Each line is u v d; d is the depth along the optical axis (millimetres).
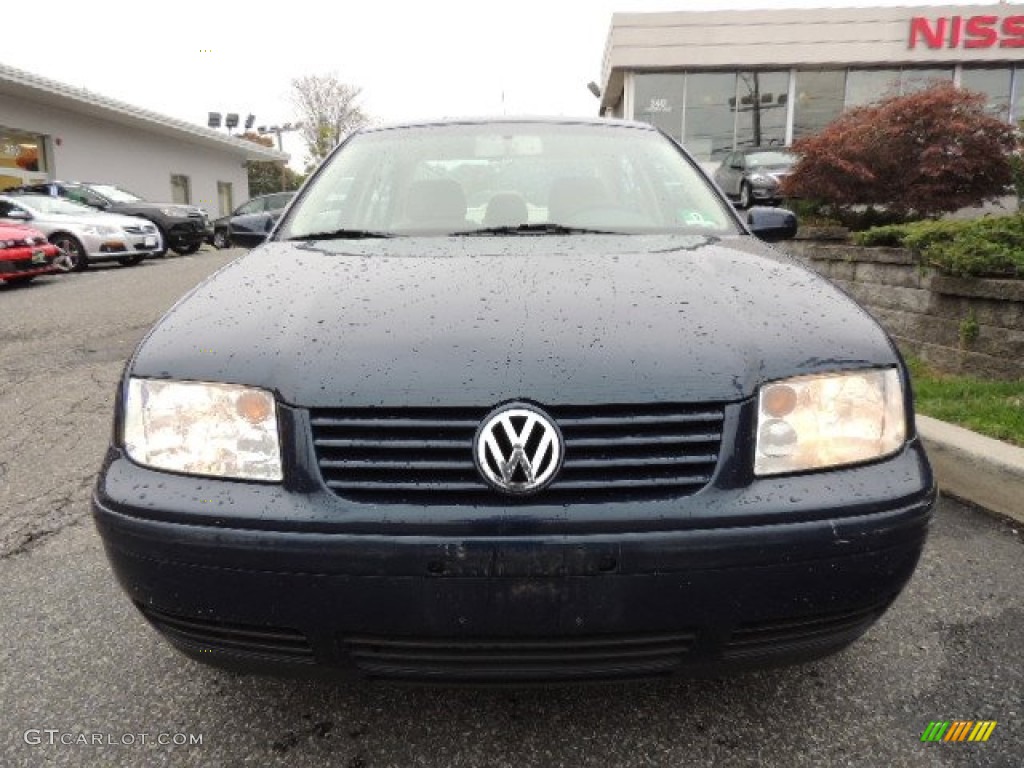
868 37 17047
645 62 17203
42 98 17875
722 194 2682
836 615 1469
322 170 2807
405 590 1357
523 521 1339
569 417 1390
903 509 1442
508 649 1396
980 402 3535
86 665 2000
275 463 1435
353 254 2117
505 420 1364
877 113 6898
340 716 1792
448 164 2715
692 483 1390
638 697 1850
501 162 2717
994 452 2920
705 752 1666
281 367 1488
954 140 6578
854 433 1487
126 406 1561
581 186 2611
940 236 4438
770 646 1463
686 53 17141
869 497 1428
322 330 1576
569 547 1332
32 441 3818
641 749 1675
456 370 1432
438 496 1372
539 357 1450
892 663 1977
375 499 1380
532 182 2629
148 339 1667
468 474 1378
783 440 1444
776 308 1680
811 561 1390
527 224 2422
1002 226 4270
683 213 2531
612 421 1387
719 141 17844
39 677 1952
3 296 9352
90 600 2318
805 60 17125
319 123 40781
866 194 6922
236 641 1483
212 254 17281
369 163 2760
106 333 6793
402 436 1397
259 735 1733
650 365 1448
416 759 1650
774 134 17812
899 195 6859
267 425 1446
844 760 1640
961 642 2064
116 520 1465
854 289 5191
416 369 1441
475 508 1353
